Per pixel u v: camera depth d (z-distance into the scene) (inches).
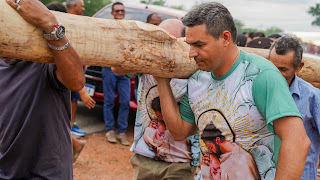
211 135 83.7
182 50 88.4
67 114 92.0
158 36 83.1
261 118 77.1
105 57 75.3
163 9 268.7
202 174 88.5
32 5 63.4
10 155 86.4
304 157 69.3
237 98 78.1
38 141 85.4
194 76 87.2
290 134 70.2
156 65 83.7
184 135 93.1
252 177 80.4
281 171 69.8
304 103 106.4
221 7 75.8
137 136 115.8
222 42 76.1
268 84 73.9
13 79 86.0
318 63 130.2
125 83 214.4
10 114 86.3
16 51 65.7
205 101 83.8
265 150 79.4
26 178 86.8
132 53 78.5
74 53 69.6
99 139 216.4
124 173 179.6
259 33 308.3
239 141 80.0
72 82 73.2
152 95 110.7
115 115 261.4
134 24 80.4
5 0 63.3
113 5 235.6
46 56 68.7
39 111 84.3
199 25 74.1
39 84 83.8
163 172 112.3
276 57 99.9
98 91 229.0
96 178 170.6
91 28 73.2
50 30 64.9
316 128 109.0
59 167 88.1
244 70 77.8
